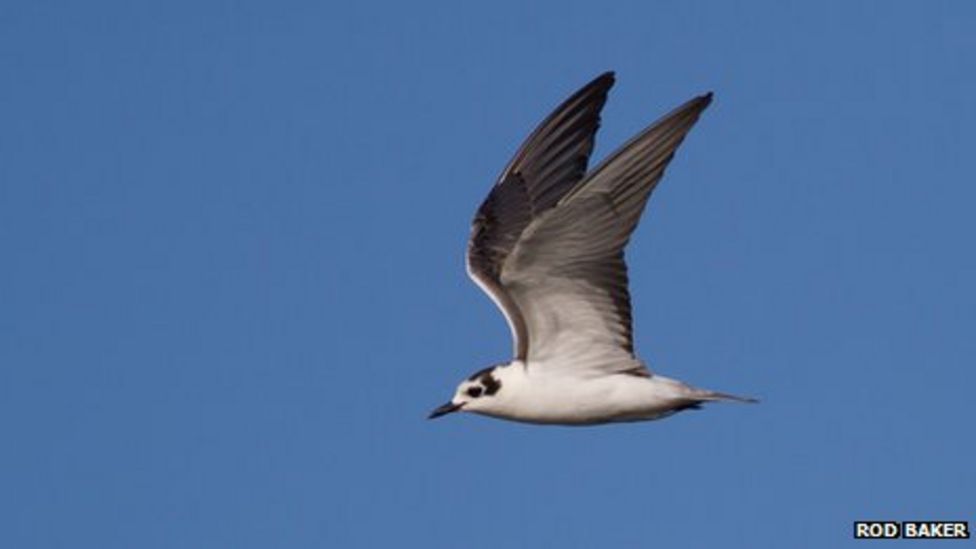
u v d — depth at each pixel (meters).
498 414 20.00
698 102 19.44
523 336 19.81
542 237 19.36
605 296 19.67
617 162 19.14
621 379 19.72
